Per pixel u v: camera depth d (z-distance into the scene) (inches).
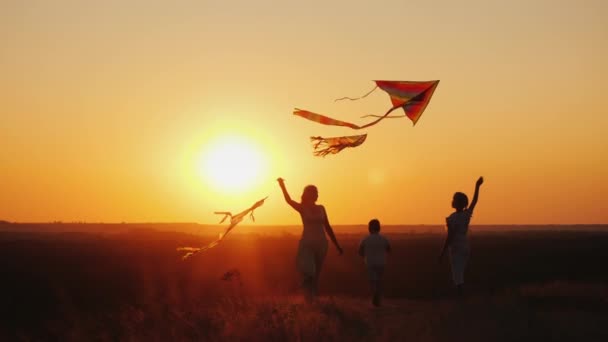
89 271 1218.0
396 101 356.5
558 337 396.2
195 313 465.4
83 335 451.5
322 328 405.4
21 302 759.7
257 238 3203.7
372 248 597.0
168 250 2101.4
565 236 3848.4
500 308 464.8
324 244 564.4
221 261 1555.1
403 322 440.5
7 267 1273.4
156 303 596.7
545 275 1160.2
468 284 991.6
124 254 1835.6
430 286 1042.7
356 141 382.6
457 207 554.3
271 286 935.7
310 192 565.3
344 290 1013.2
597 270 1255.5
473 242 2532.0
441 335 395.2
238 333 404.2
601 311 523.5
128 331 430.0
